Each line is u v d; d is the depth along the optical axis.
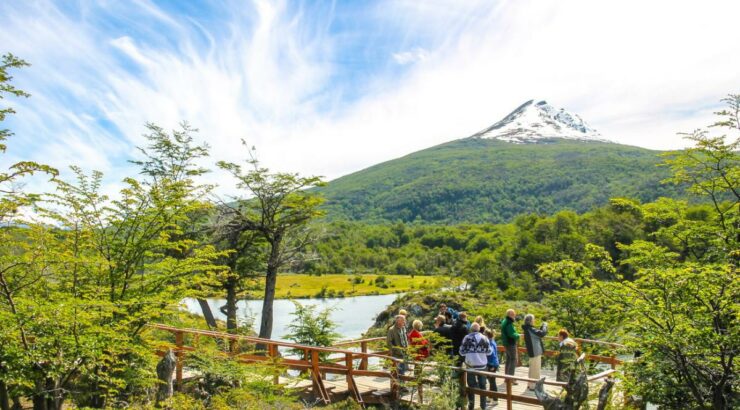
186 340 14.67
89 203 10.56
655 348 10.45
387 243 157.88
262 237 24.44
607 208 85.06
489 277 60.75
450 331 12.70
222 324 25.80
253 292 25.06
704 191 13.14
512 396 10.50
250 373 11.50
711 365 10.16
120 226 11.13
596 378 10.77
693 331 9.91
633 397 11.80
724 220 12.62
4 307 8.27
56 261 9.15
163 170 20.59
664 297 10.72
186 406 9.69
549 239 80.31
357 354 12.34
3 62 7.47
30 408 10.16
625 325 11.98
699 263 12.11
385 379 13.99
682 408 10.54
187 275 12.10
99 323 9.63
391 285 92.62
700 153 12.80
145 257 11.88
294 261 24.59
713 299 10.34
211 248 12.31
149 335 11.60
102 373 8.96
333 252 125.38
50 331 8.12
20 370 7.78
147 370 10.51
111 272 10.70
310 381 13.16
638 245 12.96
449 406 10.30
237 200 23.44
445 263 113.75
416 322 12.72
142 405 10.21
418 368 11.41
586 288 12.82
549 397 8.93
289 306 63.62
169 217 11.48
